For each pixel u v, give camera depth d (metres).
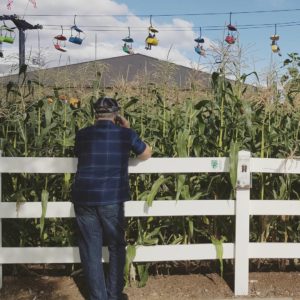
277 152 5.07
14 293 4.62
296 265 5.30
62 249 4.64
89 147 4.13
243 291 4.59
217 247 4.64
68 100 5.57
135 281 4.86
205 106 5.05
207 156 5.00
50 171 4.52
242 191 4.55
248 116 4.80
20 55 5.59
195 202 4.60
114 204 4.09
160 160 4.52
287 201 4.64
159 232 4.95
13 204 4.53
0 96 5.34
